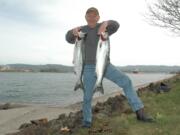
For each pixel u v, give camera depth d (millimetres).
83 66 2627
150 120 2832
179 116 3072
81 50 2604
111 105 3941
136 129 2688
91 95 2684
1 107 6539
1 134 3254
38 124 3350
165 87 5145
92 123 2863
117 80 2693
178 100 3994
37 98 12102
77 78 2615
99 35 2549
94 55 2611
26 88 19203
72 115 3604
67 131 2770
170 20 7188
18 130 3385
